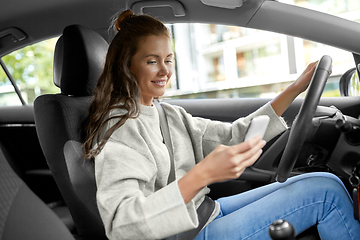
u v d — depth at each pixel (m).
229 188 1.58
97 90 1.04
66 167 1.03
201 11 1.53
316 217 0.96
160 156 0.94
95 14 1.60
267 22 1.53
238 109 1.69
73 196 1.05
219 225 1.02
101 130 0.95
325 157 1.25
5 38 1.70
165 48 1.01
